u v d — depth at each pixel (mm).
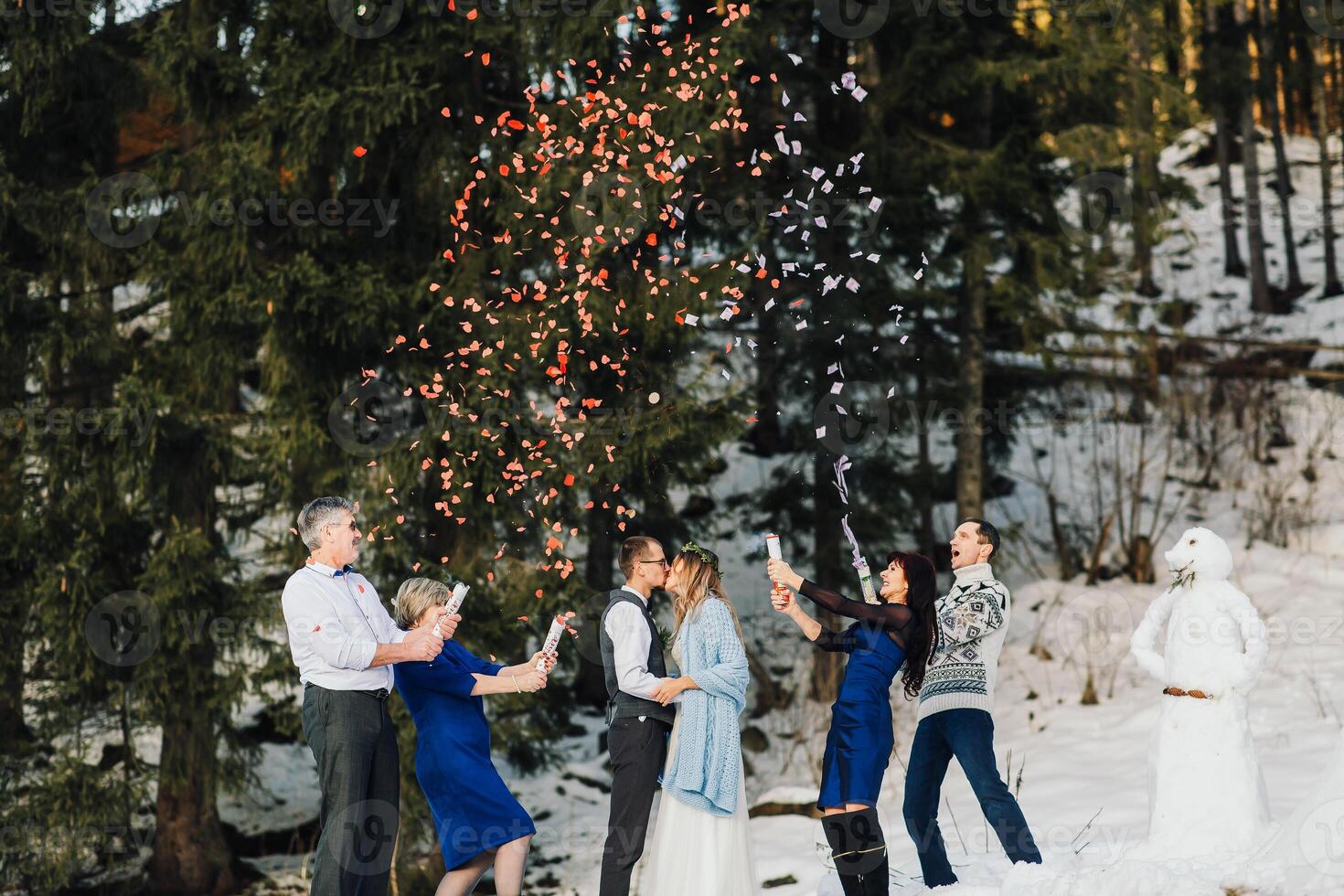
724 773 4805
